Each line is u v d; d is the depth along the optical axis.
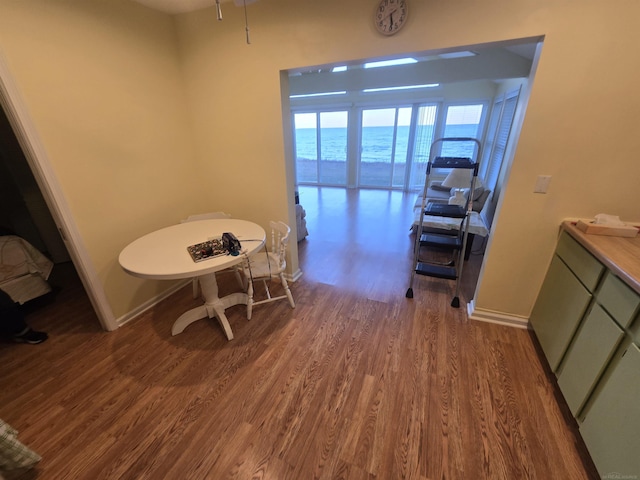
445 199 3.79
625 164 1.47
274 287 2.57
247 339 1.93
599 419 1.11
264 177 2.42
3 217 2.85
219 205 2.73
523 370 1.65
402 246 3.51
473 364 1.70
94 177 1.82
